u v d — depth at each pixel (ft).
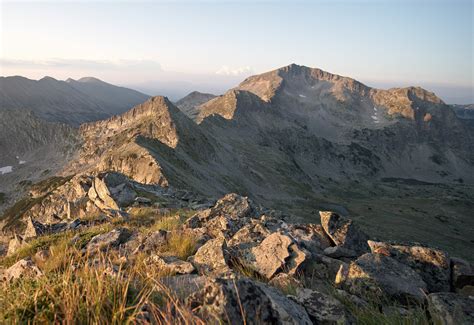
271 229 37.01
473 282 24.06
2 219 520.42
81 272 18.94
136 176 404.16
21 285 19.19
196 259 26.81
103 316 13.92
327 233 33.27
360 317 17.35
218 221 38.75
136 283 19.17
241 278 14.65
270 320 13.98
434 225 619.26
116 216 63.46
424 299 20.35
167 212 68.64
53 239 46.68
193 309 13.56
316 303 17.69
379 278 21.49
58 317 13.79
